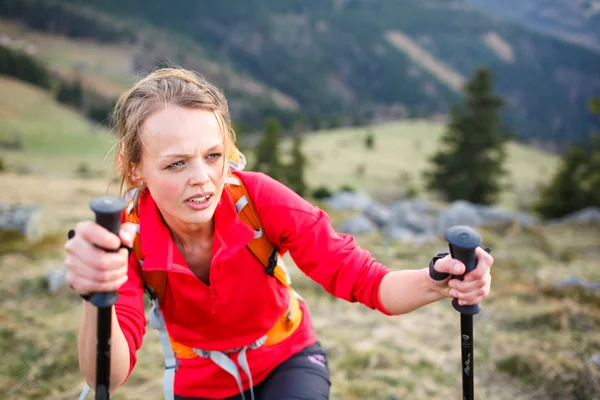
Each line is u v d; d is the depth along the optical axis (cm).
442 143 4022
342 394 332
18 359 374
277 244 171
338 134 9975
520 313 468
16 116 10412
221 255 159
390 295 156
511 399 340
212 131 147
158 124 143
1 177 1670
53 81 15438
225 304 167
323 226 170
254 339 177
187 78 153
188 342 176
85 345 129
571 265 720
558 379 353
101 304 111
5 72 13262
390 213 1104
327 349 395
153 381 360
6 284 532
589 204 2872
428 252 734
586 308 475
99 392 125
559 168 2980
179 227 162
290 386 176
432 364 379
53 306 489
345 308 494
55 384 354
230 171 167
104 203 107
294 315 188
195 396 184
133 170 159
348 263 166
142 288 162
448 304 512
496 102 3759
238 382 174
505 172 3938
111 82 17962
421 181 6531
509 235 980
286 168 4556
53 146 8406
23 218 750
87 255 107
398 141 9212
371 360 373
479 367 379
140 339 152
